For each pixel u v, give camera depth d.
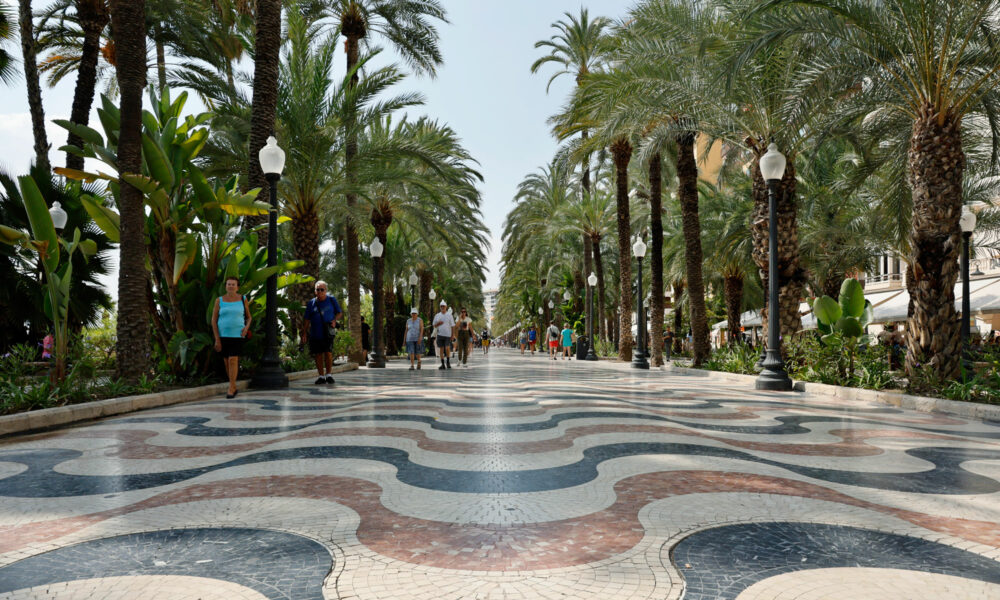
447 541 2.66
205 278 10.59
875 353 10.52
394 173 18.67
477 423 6.14
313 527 2.86
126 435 5.60
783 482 3.71
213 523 2.92
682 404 8.04
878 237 17.45
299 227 16.92
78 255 13.60
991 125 10.74
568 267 46.41
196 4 19.69
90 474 4.00
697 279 18.19
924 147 9.76
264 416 6.80
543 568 2.34
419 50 22.91
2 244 13.23
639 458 4.39
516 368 18.95
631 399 8.65
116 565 2.38
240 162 16.11
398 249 32.31
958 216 9.60
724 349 16.81
